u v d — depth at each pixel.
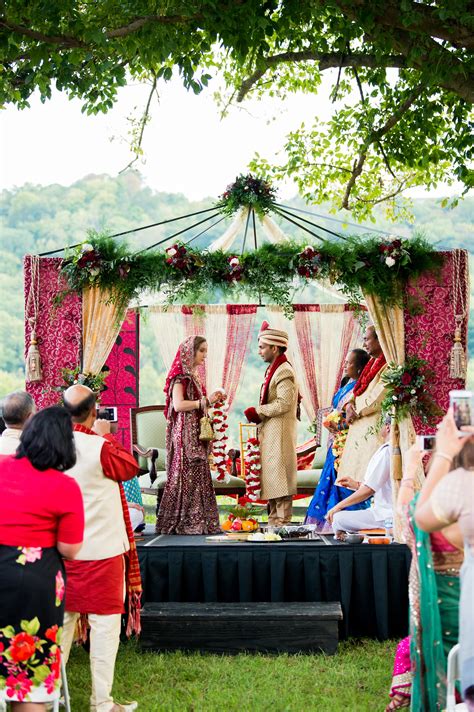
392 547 6.41
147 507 12.39
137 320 12.05
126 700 5.01
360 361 7.90
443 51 7.75
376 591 6.35
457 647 3.59
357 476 7.48
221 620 5.88
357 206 13.74
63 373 7.37
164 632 5.91
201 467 7.60
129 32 7.19
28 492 3.79
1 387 31.39
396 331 7.22
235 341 12.11
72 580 4.68
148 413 10.89
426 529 3.56
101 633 4.68
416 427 7.14
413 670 3.79
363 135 11.26
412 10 7.19
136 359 12.10
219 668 5.57
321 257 7.22
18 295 33.38
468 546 3.49
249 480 7.98
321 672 5.52
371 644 6.22
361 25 7.37
